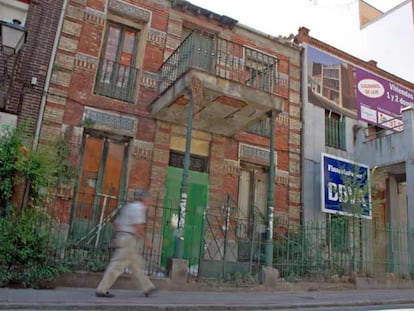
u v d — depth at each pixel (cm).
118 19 1127
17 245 689
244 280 881
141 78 1098
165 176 1070
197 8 1216
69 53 1019
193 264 1052
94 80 1040
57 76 992
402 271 1212
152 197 1034
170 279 782
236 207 1161
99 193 1005
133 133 1056
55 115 968
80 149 1003
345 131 1491
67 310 529
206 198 1127
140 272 659
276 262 997
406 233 1278
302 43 1449
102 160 1030
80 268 753
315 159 1356
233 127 1135
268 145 1272
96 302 561
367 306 745
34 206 743
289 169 1292
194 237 1080
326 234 1198
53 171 793
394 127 1488
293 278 955
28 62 961
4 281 661
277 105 992
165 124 1103
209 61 1111
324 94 1451
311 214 1280
